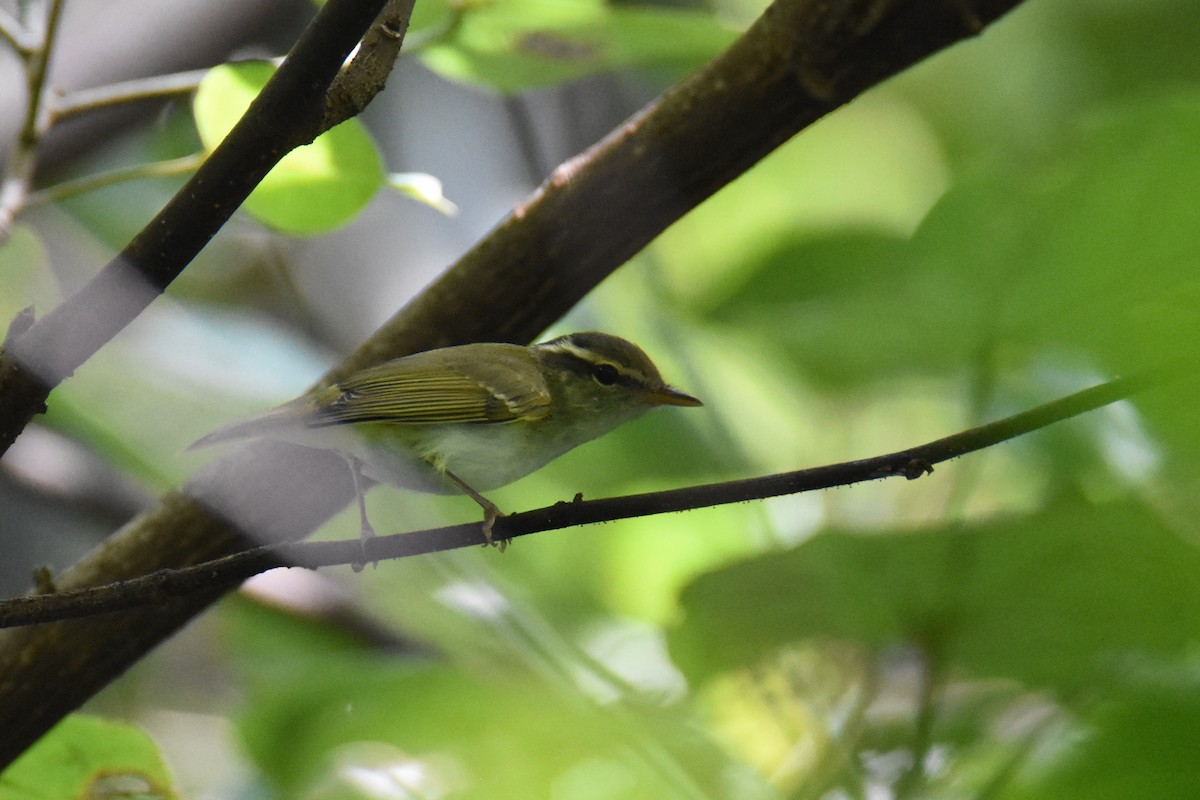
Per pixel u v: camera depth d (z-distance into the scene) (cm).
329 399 776
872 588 679
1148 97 708
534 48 880
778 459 1096
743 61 753
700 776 772
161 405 1089
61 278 1330
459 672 884
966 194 656
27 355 600
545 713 802
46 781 793
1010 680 669
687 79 775
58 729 797
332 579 1152
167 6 1278
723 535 1041
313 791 927
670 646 764
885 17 715
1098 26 1605
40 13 800
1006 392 772
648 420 1093
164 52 1270
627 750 788
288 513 820
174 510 809
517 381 856
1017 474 988
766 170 1541
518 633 864
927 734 668
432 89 1383
